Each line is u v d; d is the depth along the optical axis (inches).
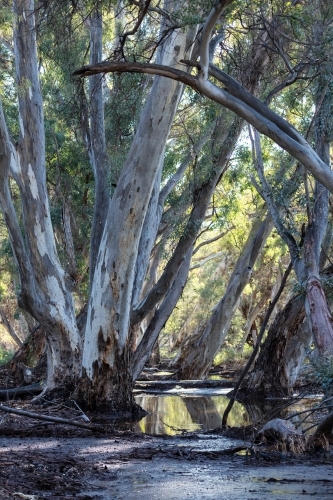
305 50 690.2
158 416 638.5
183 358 1334.9
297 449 375.6
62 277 691.4
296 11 593.9
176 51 600.1
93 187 1011.3
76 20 685.3
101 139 791.7
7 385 844.0
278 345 849.5
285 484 285.7
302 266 690.2
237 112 492.1
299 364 854.5
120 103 783.1
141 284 812.0
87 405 633.0
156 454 376.2
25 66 674.2
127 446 412.8
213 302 1727.4
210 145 818.8
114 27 794.2
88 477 302.2
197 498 255.4
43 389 709.3
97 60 788.6
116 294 629.6
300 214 958.4
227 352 1488.7
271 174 992.2
